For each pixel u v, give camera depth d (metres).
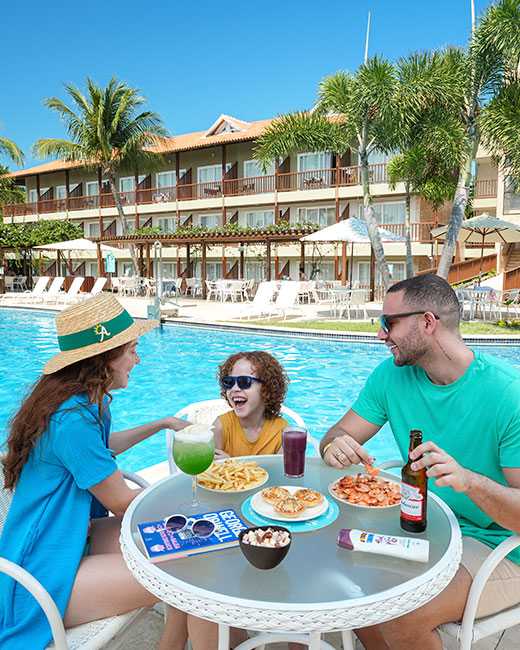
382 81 13.25
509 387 1.97
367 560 1.56
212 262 32.94
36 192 41.56
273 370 2.75
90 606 1.81
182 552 1.57
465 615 1.78
